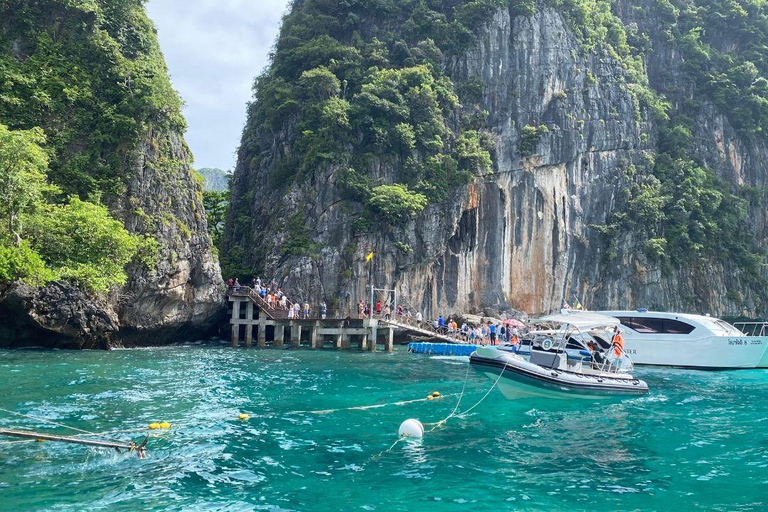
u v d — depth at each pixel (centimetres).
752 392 2420
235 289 4581
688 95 8281
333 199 5616
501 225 6450
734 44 8919
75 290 3466
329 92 6134
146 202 4212
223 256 6256
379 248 5566
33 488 1065
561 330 2412
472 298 6269
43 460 1230
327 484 1141
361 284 5441
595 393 2142
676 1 8938
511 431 1633
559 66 7069
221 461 1266
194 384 2292
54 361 2831
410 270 5756
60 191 3622
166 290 4112
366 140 5922
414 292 5794
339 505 1030
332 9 6969
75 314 3419
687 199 7256
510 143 6619
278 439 1477
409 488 1127
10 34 4256
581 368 2250
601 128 7119
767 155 8388
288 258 5462
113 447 1308
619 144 7275
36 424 1512
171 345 4284
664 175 7438
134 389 2109
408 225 5688
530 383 2028
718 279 7419
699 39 8694
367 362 3362
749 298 7581
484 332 4812
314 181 5691
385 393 2233
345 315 5278
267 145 6638
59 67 4238
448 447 1441
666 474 1250
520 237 6588
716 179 7719
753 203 8100
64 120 4144
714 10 8869
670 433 1636
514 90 6812
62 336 3419
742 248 7625
